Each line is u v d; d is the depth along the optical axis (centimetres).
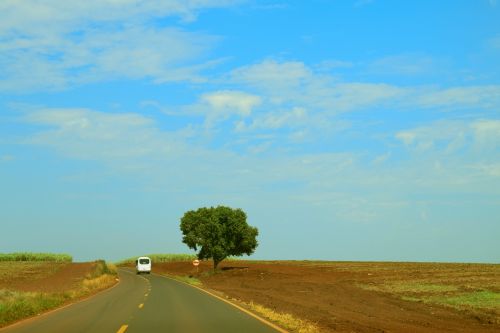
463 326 2412
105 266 9038
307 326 1975
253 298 3678
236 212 8494
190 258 14225
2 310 2339
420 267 7544
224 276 7631
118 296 3834
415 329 2195
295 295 4106
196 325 2041
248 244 8469
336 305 3306
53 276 7212
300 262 10712
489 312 2864
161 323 2116
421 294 3934
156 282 6281
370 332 1995
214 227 8375
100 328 1962
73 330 1906
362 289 4578
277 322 2144
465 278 5194
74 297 3725
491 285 4362
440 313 2938
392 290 4325
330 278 6300
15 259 13175
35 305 2708
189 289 4766
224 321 2184
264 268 8656
